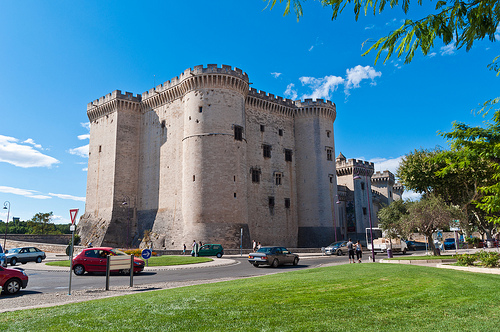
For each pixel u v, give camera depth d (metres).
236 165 49.62
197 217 46.94
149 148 59.22
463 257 21.92
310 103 64.31
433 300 10.34
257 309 9.32
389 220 49.38
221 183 47.91
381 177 91.38
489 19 4.35
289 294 11.51
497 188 10.03
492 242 46.41
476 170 29.94
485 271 18.97
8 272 15.06
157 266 28.25
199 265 28.77
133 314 8.97
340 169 83.94
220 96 50.59
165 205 54.12
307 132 63.69
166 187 54.66
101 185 59.94
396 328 7.50
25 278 15.56
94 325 8.02
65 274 23.64
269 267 27.55
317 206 60.31
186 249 46.16
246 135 57.28
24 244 53.06
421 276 15.98
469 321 7.94
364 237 78.50
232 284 14.97
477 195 36.72
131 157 60.00
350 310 9.16
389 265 22.27
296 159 63.62
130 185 59.00
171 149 55.16
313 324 7.83
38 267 28.08
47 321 8.45
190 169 48.94
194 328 7.67
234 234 46.78
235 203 48.28
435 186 40.66
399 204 50.72
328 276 16.45
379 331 7.29
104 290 15.21
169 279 19.92
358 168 82.31
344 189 79.44
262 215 56.59
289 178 62.00
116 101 59.84
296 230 60.94
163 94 57.72
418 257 30.27
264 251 27.84
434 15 4.39
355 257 38.31
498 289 11.93
